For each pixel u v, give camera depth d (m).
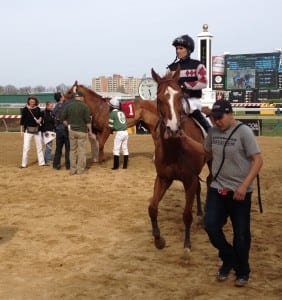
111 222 7.29
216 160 4.70
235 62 39.84
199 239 6.45
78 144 11.23
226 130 4.64
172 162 5.61
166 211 7.96
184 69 6.46
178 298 4.54
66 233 6.70
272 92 39.19
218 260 5.61
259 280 4.98
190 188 5.71
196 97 6.53
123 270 5.28
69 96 12.41
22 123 12.41
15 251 5.90
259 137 20.03
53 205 8.34
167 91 5.38
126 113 12.11
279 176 11.01
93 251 5.93
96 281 4.95
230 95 40.28
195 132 6.19
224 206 4.76
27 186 9.98
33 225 7.09
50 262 5.54
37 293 4.64
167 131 5.30
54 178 10.87
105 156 14.28
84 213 7.80
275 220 7.35
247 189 4.57
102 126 12.42
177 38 6.44
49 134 12.84
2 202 8.55
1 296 4.57
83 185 10.07
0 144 17.92
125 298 4.52
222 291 4.71
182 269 5.32
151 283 4.89
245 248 4.71
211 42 24.09
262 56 39.00
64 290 4.71
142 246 6.15
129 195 9.14
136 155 14.54
